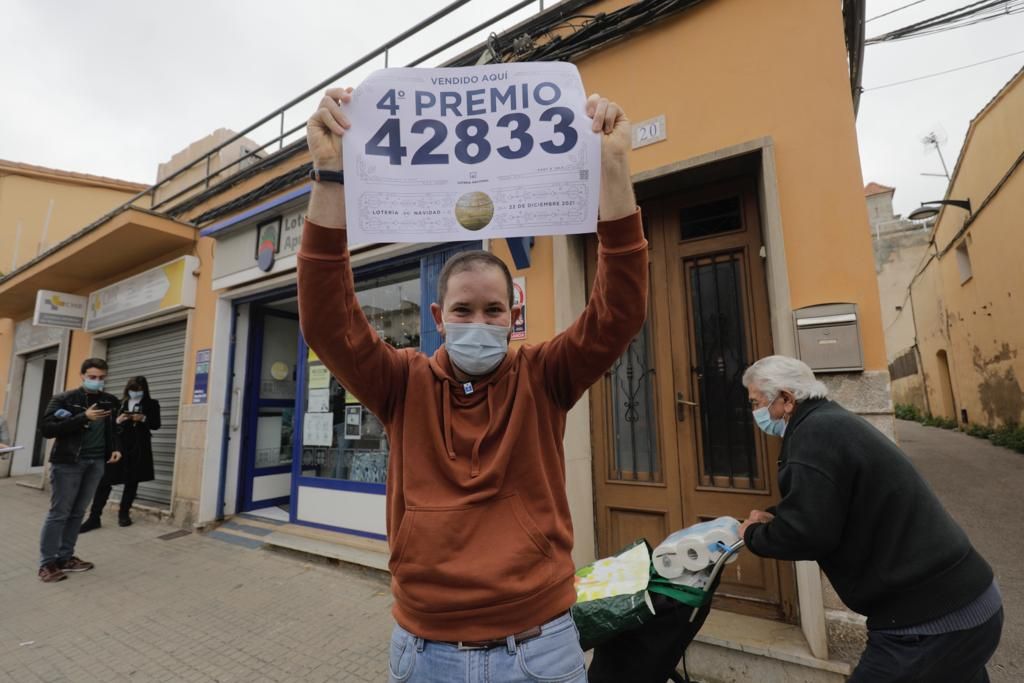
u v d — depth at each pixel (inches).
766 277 116.3
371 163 44.6
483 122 46.3
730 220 123.4
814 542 61.0
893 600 58.4
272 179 215.2
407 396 46.3
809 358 96.2
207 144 290.7
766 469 112.3
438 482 42.7
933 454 340.8
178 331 255.8
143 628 125.3
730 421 118.1
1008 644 109.1
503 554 39.9
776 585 106.6
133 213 222.7
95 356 300.5
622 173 44.3
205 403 223.5
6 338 417.7
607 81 132.3
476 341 45.8
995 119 335.6
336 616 130.1
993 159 347.3
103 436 175.5
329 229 42.8
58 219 441.7
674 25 123.6
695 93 119.0
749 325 117.8
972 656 55.3
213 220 241.6
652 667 67.7
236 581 155.6
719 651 97.7
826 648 90.2
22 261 417.4
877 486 59.7
